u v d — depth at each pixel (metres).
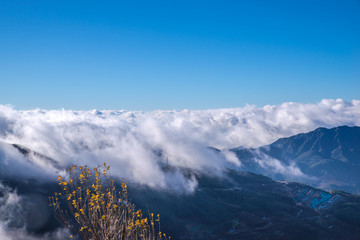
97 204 22.55
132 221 22.92
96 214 22.53
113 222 22.50
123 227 22.61
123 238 22.50
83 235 22.38
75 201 22.33
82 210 22.23
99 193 22.77
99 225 22.55
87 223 22.23
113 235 22.28
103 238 22.14
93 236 22.20
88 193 22.66
